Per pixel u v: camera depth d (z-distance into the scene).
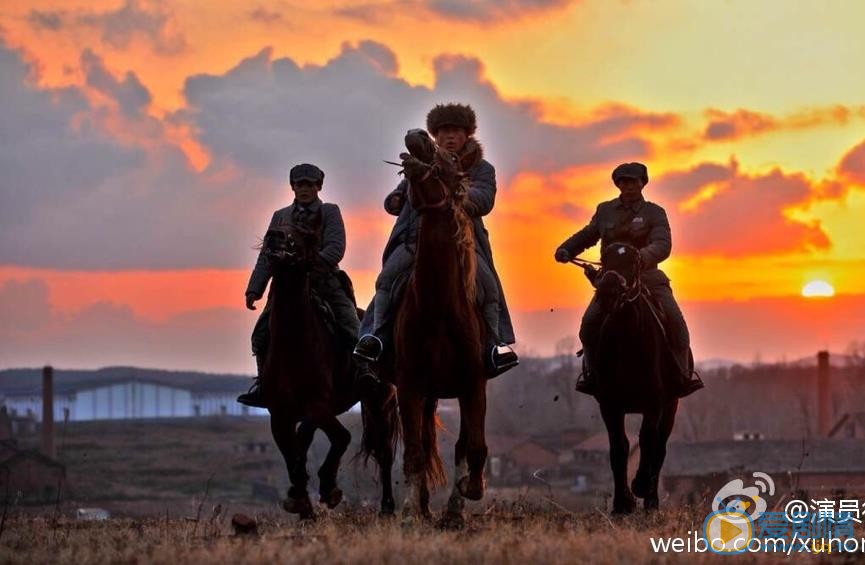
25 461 85.81
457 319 14.09
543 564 11.56
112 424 175.75
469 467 14.32
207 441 155.75
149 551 12.99
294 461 16.12
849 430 103.00
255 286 16.34
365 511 17.98
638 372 16.27
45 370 111.50
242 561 11.90
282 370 15.85
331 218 16.45
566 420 135.50
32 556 12.97
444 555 11.95
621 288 15.92
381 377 15.59
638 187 17.11
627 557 11.72
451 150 15.29
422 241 13.98
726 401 162.00
